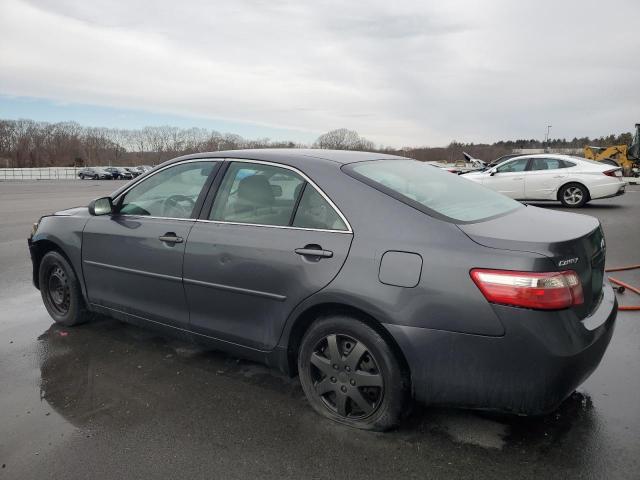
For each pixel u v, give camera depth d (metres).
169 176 3.79
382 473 2.44
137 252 3.73
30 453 2.65
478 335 2.38
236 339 3.24
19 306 5.23
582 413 2.93
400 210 2.71
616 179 12.73
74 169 67.75
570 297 2.34
